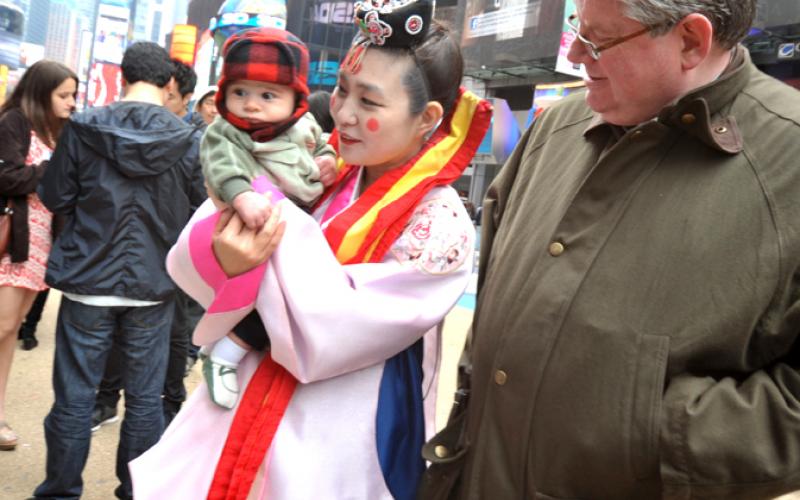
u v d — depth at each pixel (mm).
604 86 1276
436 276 1442
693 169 1191
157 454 1543
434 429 1603
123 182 2594
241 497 1401
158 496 1497
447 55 1471
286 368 1414
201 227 1448
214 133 1471
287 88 1489
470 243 1494
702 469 1071
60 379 2666
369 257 1455
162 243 2701
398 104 1425
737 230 1123
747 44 9289
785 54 9039
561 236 1293
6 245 3176
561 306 1243
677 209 1178
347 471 1428
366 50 1419
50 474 2686
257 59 1437
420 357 1584
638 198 1226
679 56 1187
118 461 2811
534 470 1258
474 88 15500
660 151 1230
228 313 1379
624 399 1150
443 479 1440
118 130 2559
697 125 1165
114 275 2605
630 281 1188
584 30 1250
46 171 2641
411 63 1422
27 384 4195
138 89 2738
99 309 2631
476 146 1548
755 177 1137
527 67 13773
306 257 1375
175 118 2742
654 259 1175
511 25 13672
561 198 1375
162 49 2828
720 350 1116
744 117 1205
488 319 1401
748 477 1059
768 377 1121
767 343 1117
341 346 1373
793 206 1103
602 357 1182
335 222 1467
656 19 1141
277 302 1363
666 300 1150
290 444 1421
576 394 1202
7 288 3197
